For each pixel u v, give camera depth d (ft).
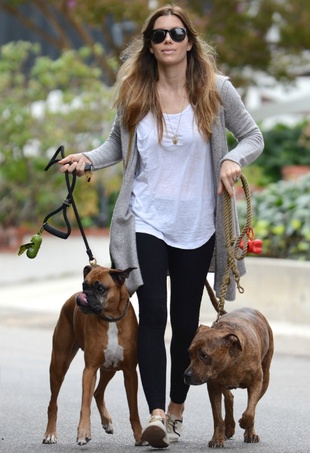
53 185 78.84
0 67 81.61
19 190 78.54
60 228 81.05
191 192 28.37
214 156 28.40
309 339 50.14
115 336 27.84
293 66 100.94
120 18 89.61
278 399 37.14
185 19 28.35
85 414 27.63
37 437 30.68
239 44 96.32
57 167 78.64
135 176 28.78
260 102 121.49
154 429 26.89
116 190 80.79
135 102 28.17
